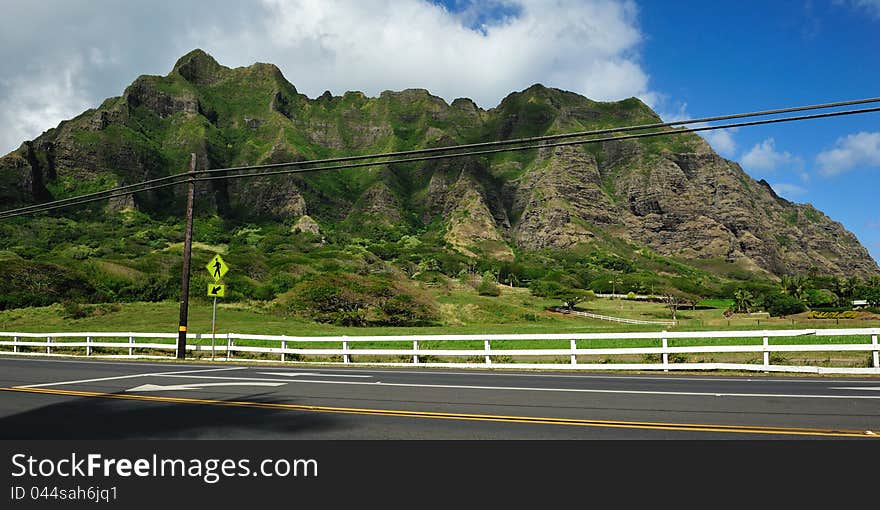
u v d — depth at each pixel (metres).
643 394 12.16
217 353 29.34
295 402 11.45
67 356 29.00
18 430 8.98
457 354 20.58
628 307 145.88
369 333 47.22
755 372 16.92
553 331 47.59
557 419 9.45
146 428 9.06
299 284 68.00
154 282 75.50
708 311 142.88
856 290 141.25
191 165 26.73
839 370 15.84
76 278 74.94
